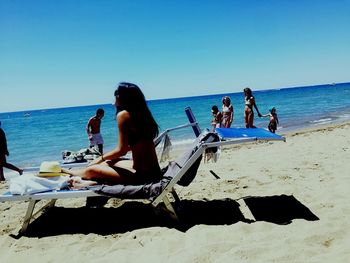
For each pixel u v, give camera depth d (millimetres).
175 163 4301
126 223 4027
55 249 3420
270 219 3828
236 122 26234
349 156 7059
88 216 4320
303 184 5133
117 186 3764
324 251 2932
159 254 3107
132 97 3807
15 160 15953
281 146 9828
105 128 30891
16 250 3438
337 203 4133
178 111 55969
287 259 2801
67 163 5543
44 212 4570
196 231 3561
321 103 43938
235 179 5723
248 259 2857
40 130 36469
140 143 3844
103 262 3002
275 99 65000
